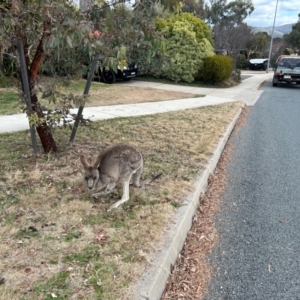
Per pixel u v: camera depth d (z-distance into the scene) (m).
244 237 3.40
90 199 3.68
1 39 3.37
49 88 4.29
